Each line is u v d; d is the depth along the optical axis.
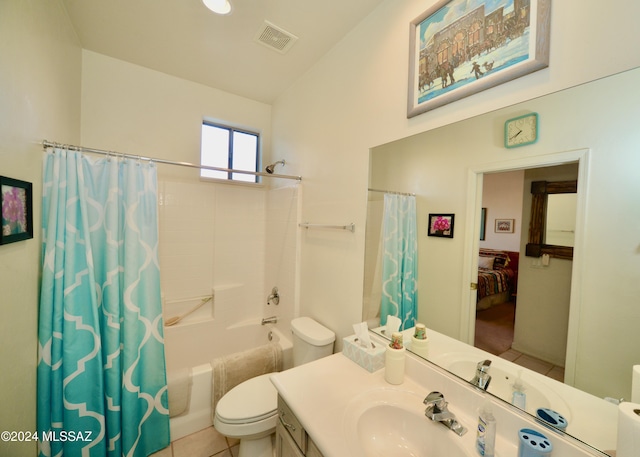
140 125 2.18
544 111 0.84
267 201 2.85
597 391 0.74
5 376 0.96
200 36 1.77
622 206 0.69
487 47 0.97
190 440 1.68
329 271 1.85
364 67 1.55
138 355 1.48
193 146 2.42
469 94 1.03
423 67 1.20
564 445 0.74
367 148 1.53
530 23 0.86
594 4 0.74
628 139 0.68
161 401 1.56
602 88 0.73
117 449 1.39
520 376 0.89
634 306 0.68
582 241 0.76
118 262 1.45
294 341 1.87
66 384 1.26
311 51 1.88
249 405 1.43
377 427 0.99
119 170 1.50
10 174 0.95
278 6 1.48
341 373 1.20
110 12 1.57
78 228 1.33
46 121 1.28
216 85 2.44
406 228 1.31
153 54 1.99
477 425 0.91
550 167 0.83
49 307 1.23
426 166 1.21
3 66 0.89
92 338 1.33
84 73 1.95
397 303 1.35
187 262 2.48
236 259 2.74
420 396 1.06
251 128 2.74
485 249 1.00
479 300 1.02
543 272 0.85
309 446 0.93
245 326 2.64
